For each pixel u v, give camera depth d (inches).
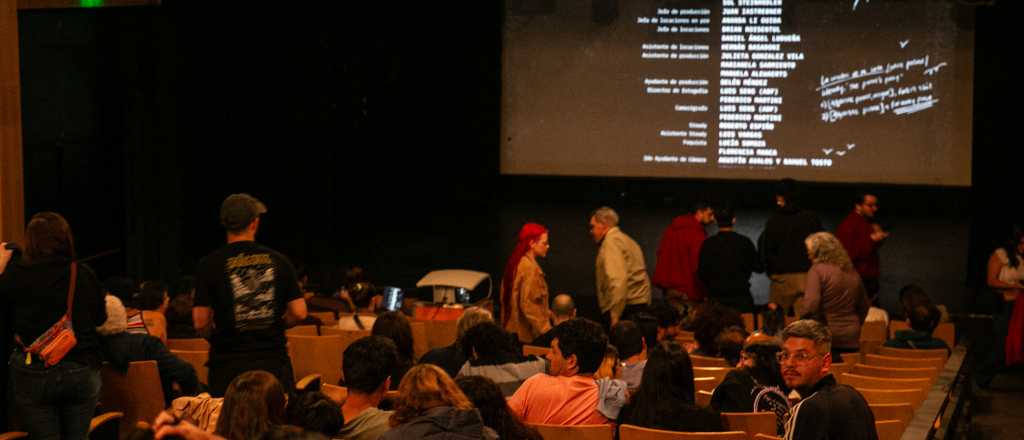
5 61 259.3
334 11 694.5
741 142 708.7
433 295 465.7
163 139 577.6
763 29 698.2
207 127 610.9
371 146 745.0
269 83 656.4
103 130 552.1
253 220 221.5
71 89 522.0
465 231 689.6
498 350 229.8
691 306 421.7
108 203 558.6
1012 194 679.1
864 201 477.4
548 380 205.0
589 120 727.7
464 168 748.6
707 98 709.3
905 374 284.0
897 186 693.3
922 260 609.3
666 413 195.9
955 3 676.1
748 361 226.1
